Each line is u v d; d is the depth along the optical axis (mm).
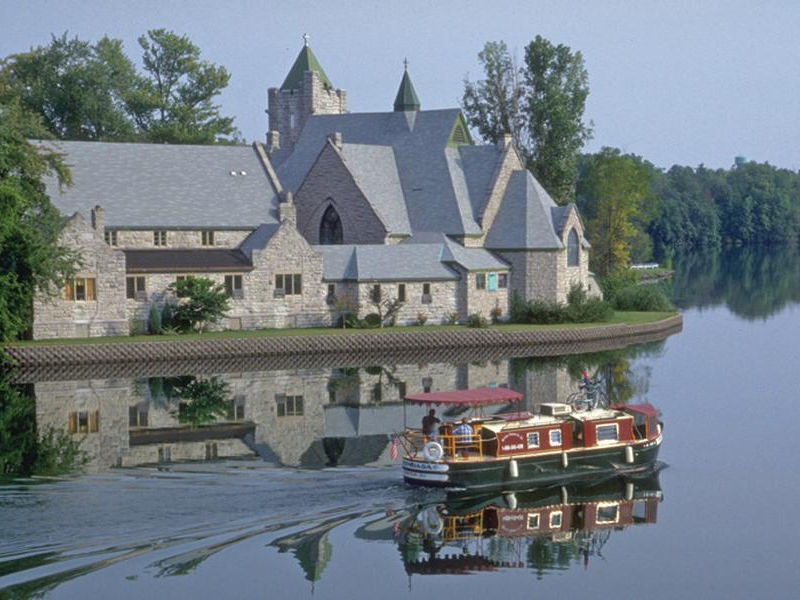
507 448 38719
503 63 121438
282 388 58656
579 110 119562
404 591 29422
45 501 34781
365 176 94125
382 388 58750
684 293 128375
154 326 75812
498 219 93000
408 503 36531
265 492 36438
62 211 83438
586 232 134750
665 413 51781
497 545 33438
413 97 102750
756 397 55875
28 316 71875
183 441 44531
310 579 29750
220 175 92250
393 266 84688
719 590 29859
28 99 121000
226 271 79562
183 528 32938
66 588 28500
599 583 30266
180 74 133000
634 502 37750
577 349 76688
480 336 77750
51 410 51531
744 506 37156
